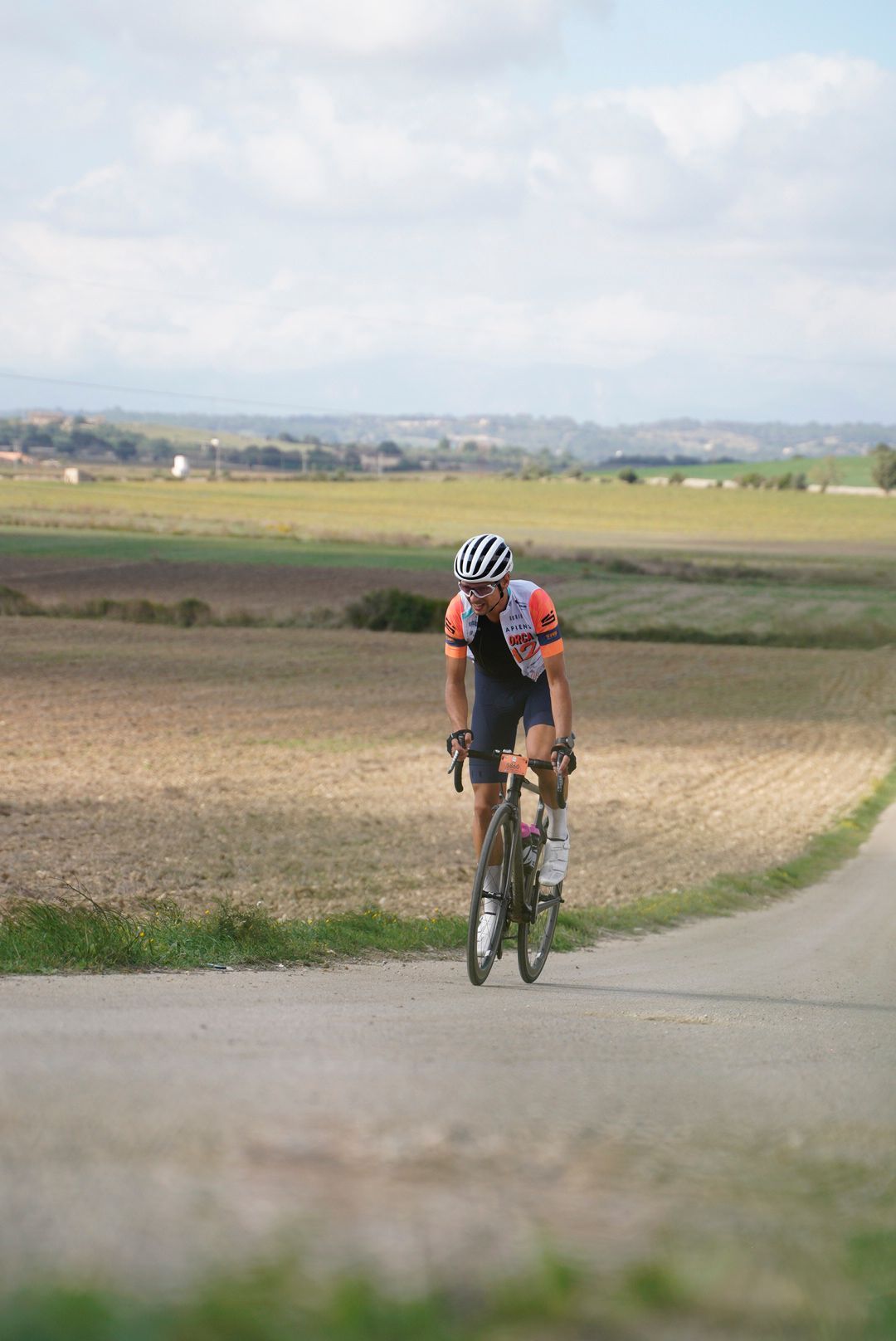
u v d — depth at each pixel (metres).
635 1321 2.63
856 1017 12.30
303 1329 2.40
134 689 63.41
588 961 17.86
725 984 15.29
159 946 15.50
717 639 102.56
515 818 13.37
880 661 92.06
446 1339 2.44
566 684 13.27
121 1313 2.36
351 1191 3.63
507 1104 5.68
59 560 146.12
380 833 32.25
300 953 16.48
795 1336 2.59
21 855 27.02
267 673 71.69
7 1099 4.93
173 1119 4.68
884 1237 3.47
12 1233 3.03
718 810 40.03
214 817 33.62
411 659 80.62
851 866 32.44
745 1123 5.61
